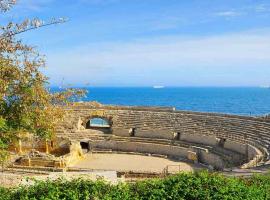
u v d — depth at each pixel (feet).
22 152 184.24
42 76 80.84
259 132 175.52
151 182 54.80
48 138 88.74
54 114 86.53
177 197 50.29
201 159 180.55
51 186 52.90
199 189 51.52
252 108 594.65
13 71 77.77
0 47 76.59
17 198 51.60
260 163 132.46
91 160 187.01
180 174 57.82
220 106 649.20
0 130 77.61
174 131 205.05
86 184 53.42
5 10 77.10
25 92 78.74
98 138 214.28
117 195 50.16
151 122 219.41
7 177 87.15
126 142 205.36
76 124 222.07
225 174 103.81
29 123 81.35
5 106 79.00
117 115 229.66
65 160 170.19
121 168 170.40
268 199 53.01
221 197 50.08
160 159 187.73
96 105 244.01
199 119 210.59
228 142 178.81
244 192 51.85
